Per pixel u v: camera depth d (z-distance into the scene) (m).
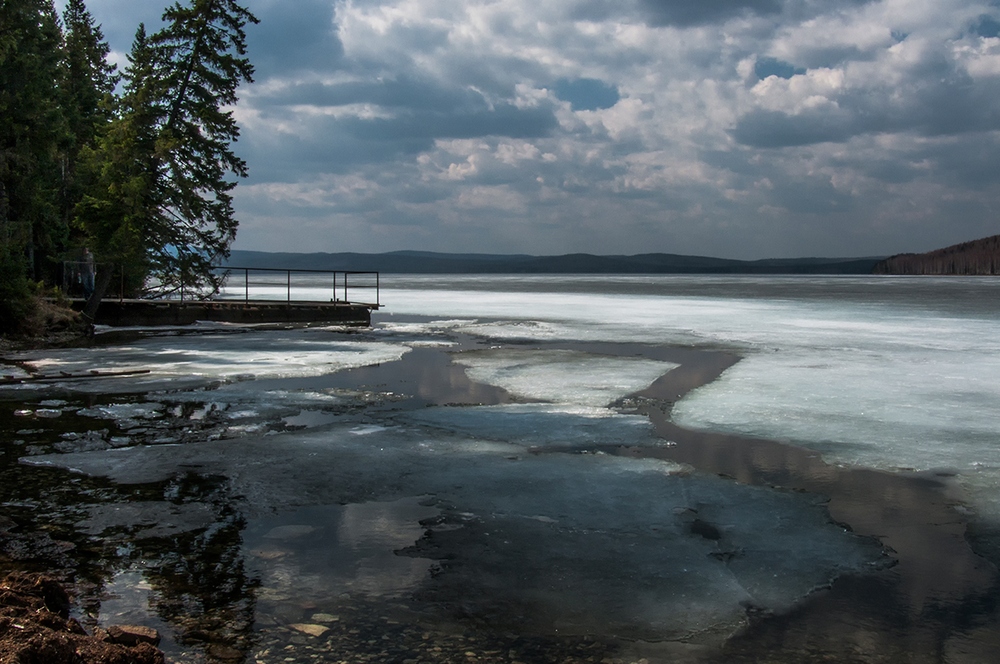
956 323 30.75
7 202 25.55
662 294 75.19
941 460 8.75
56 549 5.51
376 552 5.63
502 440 9.55
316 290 83.19
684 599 4.94
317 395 12.78
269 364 17.06
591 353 19.95
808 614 4.75
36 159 26.41
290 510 6.63
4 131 25.28
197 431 9.88
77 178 30.42
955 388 13.78
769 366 16.88
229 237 26.34
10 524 6.06
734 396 12.96
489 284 138.75
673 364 17.44
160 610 4.50
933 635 4.47
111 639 3.95
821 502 7.15
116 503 6.70
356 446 9.11
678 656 4.16
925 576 5.41
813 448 9.33
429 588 4.98
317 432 9.88
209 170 25.62
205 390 13.33
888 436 9.95
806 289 94.94
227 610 4.54
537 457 8.66
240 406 11.71
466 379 15.04
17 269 22.41
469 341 23.69
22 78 25.36
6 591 4.11
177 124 25.27
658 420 11.02
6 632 3.45
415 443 9.31
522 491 7.33
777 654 4.21
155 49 24.98
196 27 24.81
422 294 76.50
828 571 5.48
